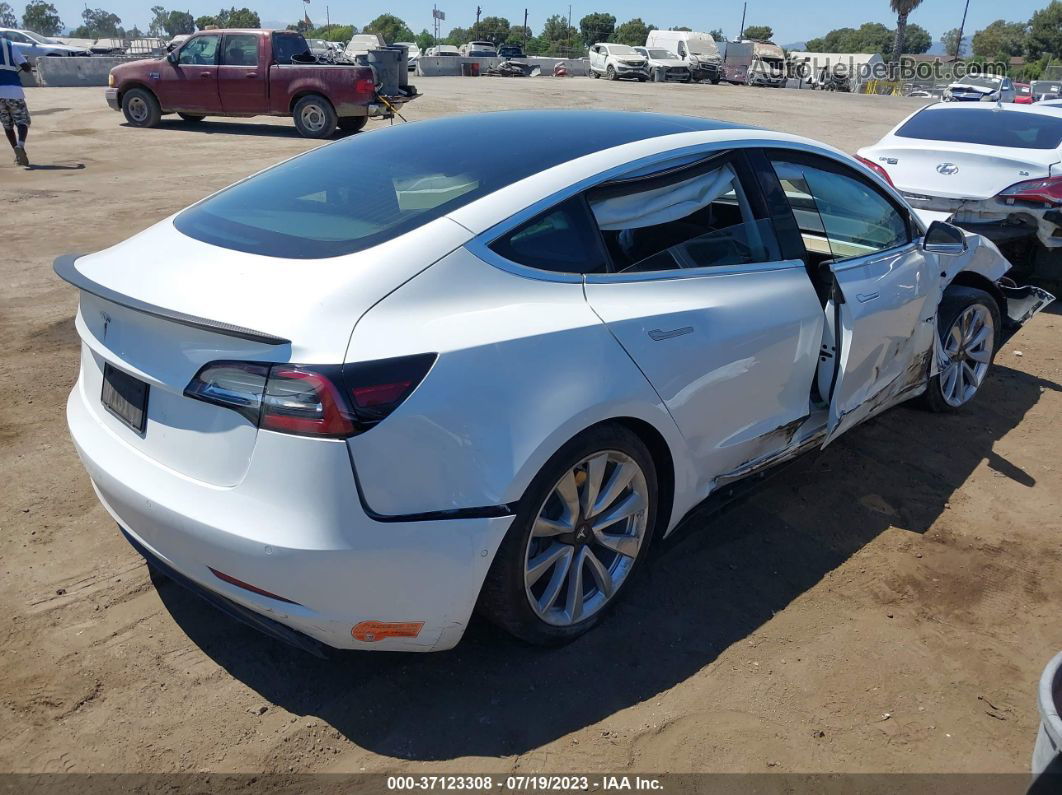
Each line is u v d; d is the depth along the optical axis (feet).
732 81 141.38
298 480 7.31
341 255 8.23
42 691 8.68
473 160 9.68
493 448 7.91
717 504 11.15
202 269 8.45
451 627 8.25
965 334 15.81
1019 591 10.94
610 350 8.88
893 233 13.58
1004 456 14.66
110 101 53.06
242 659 9.25
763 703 8.89
